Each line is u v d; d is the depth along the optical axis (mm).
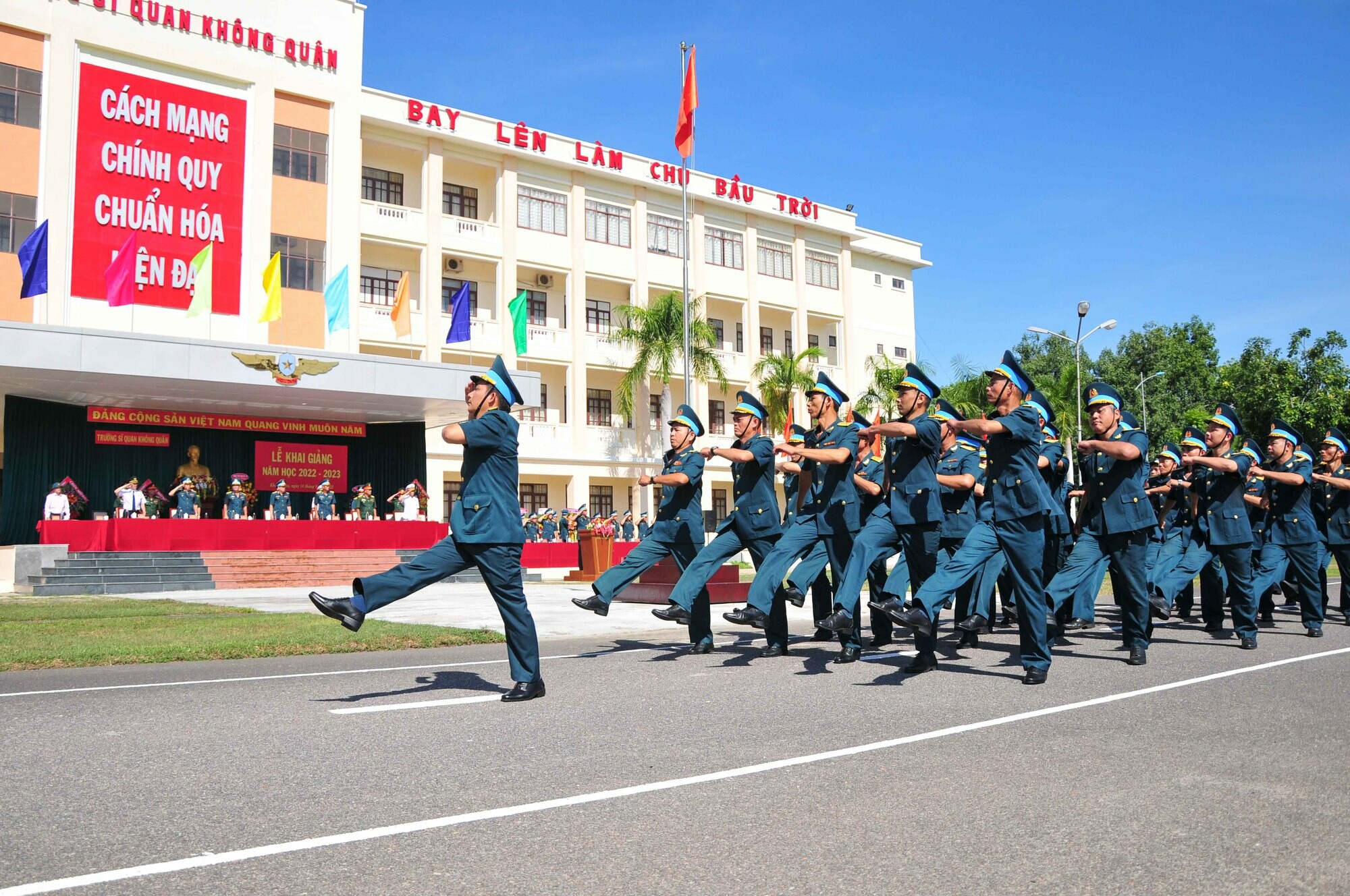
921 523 8328
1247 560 9898
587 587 23141
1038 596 7633
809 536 8961
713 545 9125
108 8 28875
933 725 5984
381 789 4535
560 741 5535
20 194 27531
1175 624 12539
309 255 32031
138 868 3492
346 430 32750
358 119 33250
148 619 13344
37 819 4055
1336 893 3316
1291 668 8398
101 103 28750
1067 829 3973
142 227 29125
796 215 46156
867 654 9602
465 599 18547
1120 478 8812
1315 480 11617
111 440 28625
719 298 43781
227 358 25516
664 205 42344
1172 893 3316
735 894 3295
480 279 37844
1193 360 64125
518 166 38156
